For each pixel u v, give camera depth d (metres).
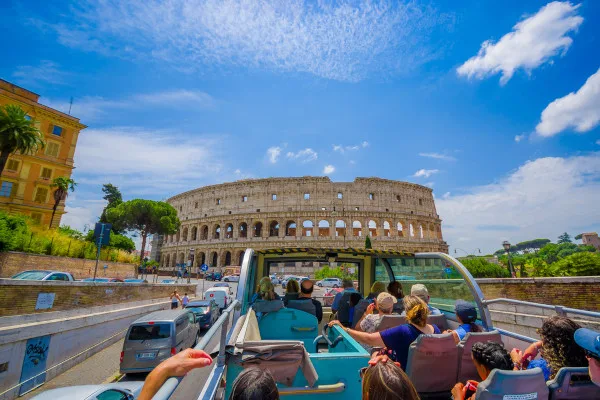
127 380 12.19
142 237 73.00
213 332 2.81
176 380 2.03
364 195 80.00
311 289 6.91
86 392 6.85
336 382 3.45
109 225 22.28
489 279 15.09
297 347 3.29
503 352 2.91
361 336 4.05
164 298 27.86
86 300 15.60
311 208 78.25
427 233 83.06
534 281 13.46
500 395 2.45
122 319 19.06
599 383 2.26
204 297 27.53
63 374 12.88
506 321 13.76
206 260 80.88
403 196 82.94
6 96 44.25
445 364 3.87
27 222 30.25
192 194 93.81
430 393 3.88
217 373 3.01
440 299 6.80
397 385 1.89
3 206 43.56
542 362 3.55
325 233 82.81
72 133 51.84
